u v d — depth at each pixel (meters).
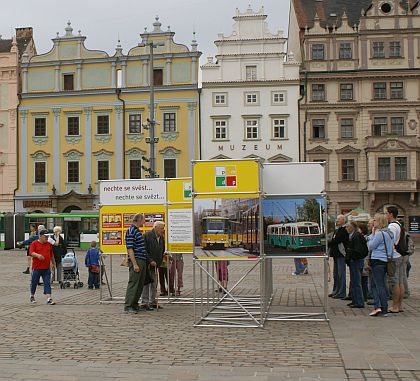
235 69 58.62
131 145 60.16
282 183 13.68
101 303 16.84
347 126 57.88
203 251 13.12
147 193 16.33
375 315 13.86
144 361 9.34
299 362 9.16
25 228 54.72
